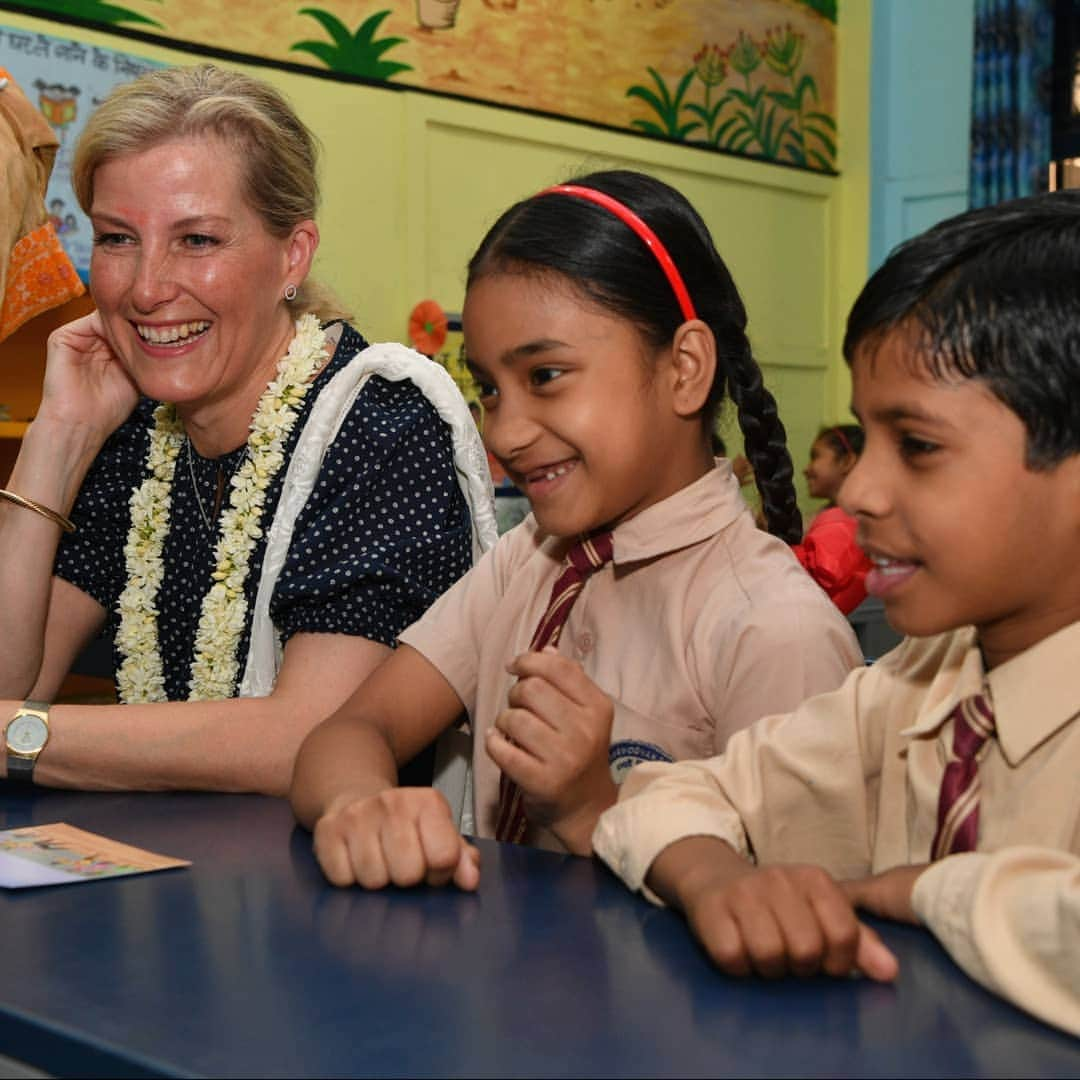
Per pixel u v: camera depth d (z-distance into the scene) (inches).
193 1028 26.5
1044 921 26.5
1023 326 28.9
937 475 29.6
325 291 69.6
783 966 28.1
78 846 40.3
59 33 148.9
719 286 48.8
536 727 39.3
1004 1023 26.2
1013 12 244.1
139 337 63.5
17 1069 27.5
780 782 36.7
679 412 46.4
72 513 68.9
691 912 30.5
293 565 60.2
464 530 63.2
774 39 254.1
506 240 45.7
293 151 64.4
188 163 61.3
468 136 200.7
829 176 267.4
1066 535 29.9
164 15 160.6
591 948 30.6
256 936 31.8
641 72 228.5
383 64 187.9
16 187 90.3
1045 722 31.4
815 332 267.9
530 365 44.8
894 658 37.1
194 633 66.2
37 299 93.3
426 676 51.2
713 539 47.0
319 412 61.7
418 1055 25.1
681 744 45.5
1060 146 251.8
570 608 48.4
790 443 262.7
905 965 29.1
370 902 34.3
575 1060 24.8
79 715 51.4
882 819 35.8
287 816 44.5
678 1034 25.8
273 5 174.1
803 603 44.4
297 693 56.4
